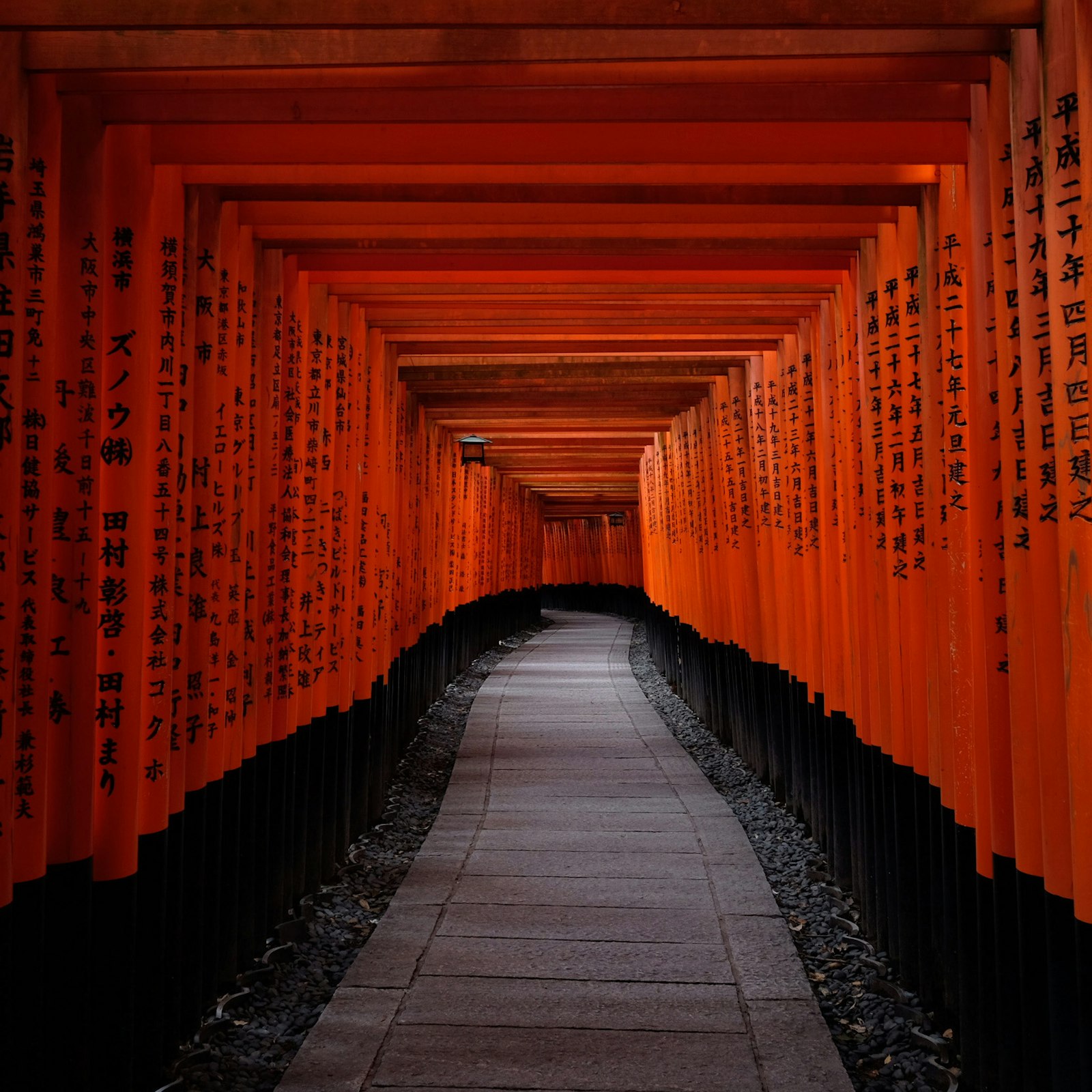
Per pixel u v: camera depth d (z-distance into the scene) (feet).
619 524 85.46
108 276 10.23
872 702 15.48
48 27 8.02
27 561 8.95
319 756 17.81
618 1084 10.81
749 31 9.23
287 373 15.98
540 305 20.18
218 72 9.18
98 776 10.25
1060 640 8.85
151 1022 11.01
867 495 15.26
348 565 19.56
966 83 10.04
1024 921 9.48
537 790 24.91
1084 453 8.07
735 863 18.89
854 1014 12.97
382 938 15.11
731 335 21.11
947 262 11.56
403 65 9.14
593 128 10.98
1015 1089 10.12
